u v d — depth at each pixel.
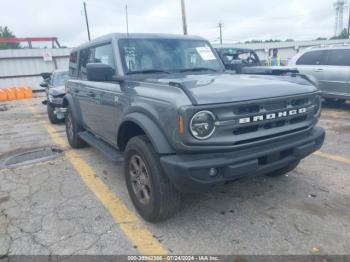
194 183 2.50
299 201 3.46
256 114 2.67
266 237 2.82
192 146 2.50
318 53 9.12
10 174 4.78
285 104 2.89
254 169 2.66
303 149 3.02
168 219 3.19
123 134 3.56
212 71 4.21
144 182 3.11
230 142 2.57
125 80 3.48
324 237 2.78
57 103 8.66
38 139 7.19
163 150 2.66
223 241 2.79
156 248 2.74
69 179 4.45
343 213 3.17
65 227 3.14
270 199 3.54
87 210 3.48
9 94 19.95
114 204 3.61
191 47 4.34
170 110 2.56
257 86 2.90
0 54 24.56
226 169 2.55
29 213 3.47
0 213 3.49
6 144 6.86
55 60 26.75
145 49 3.97
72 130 5.90
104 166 4.97
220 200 3.56
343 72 8.23
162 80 3.16
